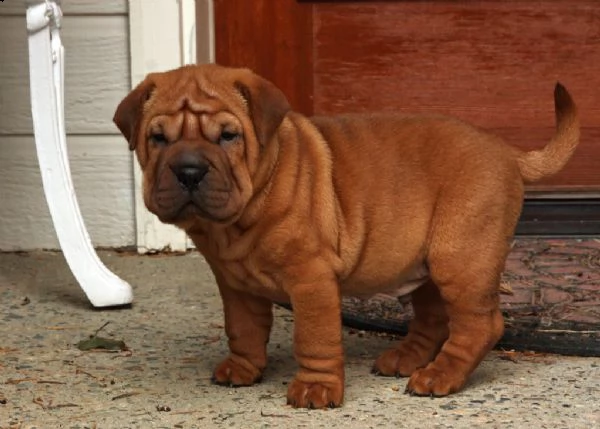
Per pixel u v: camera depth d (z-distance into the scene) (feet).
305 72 7.77
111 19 7.46
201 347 6.02
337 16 7.73
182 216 5.09
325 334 5.31
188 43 7.43
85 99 7.52
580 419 5.19
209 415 5.27
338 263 5.33
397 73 7.77
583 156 7.77
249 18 7.73
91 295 6.53
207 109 5.10
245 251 5.27
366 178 5.42
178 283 6.98
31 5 6.34
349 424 5.16
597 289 6.69
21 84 7.50
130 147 5.23
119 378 5.65
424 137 5.52
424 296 5.69
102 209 7.61
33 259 7.47
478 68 7.76
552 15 7.71
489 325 5.47
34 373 5.72
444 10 7.73
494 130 7.80
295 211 5.24
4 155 7.56
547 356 5.87
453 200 5.44
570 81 7.74
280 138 5.27
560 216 7.64
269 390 5.51
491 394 5.43
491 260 5.44
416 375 5.45
